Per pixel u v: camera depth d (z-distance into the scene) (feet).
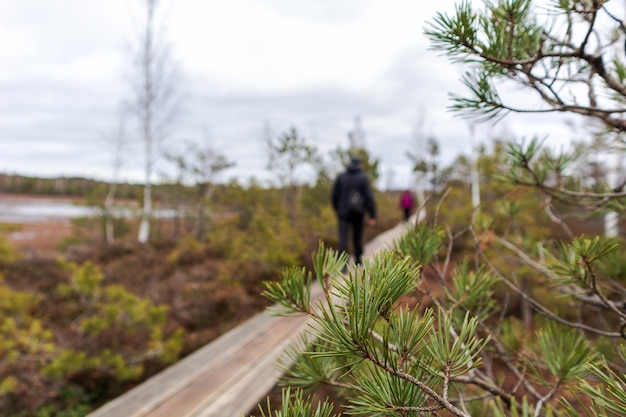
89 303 16.42
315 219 33.60
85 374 14.44
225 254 30.37
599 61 2.54
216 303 20.90
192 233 43.68
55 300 22.08
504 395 2.52
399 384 1.67
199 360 12.71
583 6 2.58
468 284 3.14
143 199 48.08
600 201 3.59
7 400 12.30
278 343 13.50
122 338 15.75
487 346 3.59
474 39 2.66
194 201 45.52
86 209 45.21
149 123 44.73
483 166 16.19
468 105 2.85
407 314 1.64
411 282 1.78
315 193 41.73
